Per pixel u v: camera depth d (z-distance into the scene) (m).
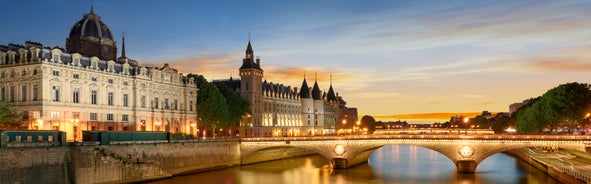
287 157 163.50
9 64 116.06
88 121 120.69
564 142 107.75
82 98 119.75
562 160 121.88
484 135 116.75
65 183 87.12
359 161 141.00
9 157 77.56
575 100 150.50
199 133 177.88
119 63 136.88
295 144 131.88
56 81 113.69
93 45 142.38
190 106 156.12
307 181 107.31
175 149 115.25
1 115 100.62
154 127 140.00
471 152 116.00
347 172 122.56
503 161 154.88
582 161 119.06
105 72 125.94
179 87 151.88
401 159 165.50
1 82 117.12
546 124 164.00
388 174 118.56
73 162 88.75
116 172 96.56
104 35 146.50
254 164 142.88
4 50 121.75
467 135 117.81
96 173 92.56
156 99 142.50
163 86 145.00
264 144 136.38
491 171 122.94
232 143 135.75
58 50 115.25
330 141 128.62
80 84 119.50
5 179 76.75
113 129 127.81
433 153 199.88
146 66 146.75
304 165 140.88
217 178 111.00
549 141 108.94
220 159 130.88
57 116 113.19
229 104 179.88
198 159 122.81
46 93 111.19
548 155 135.12
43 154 83.25
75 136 117.06
